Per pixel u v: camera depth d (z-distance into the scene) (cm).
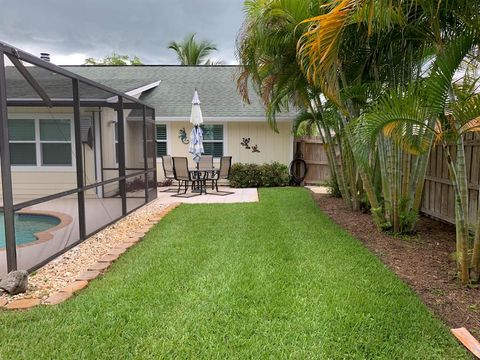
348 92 489
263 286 325
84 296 309
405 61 455
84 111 686
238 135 1190
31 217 550
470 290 320
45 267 395
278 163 1165
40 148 642
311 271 365
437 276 354
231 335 246
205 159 1062
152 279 345
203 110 1177
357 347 234
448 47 289
